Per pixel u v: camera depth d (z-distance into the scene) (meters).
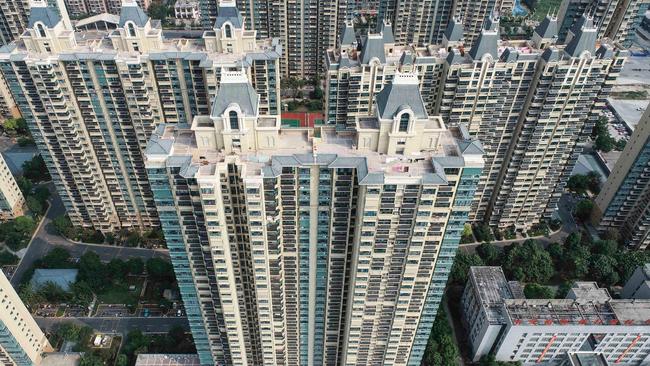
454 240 138.00
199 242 138.62
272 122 125.50
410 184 120.50
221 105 119.88
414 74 121.50
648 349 199.50
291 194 127.19
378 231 132.00
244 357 175.50
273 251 137.38
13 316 176.25
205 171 120.12
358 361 177.75
